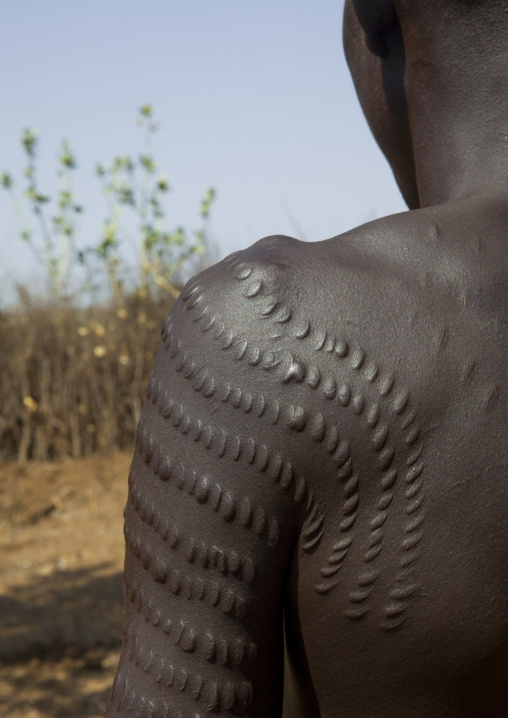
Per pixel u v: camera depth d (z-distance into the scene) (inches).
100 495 280.8
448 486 26.3
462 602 26.2
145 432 27.6
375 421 26.2
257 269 27.5
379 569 26.4
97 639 181.6
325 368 26.4
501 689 27.1
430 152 31.9
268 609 27.0
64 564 229.6
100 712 149.7
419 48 31.9
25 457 319.0
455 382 26.7
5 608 201.3
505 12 30.0
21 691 158.7
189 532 26.3
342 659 27.3
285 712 31.3
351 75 36.7
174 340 27.8
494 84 30.4
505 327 27.4
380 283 27.6
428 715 27.2
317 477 26.3
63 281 341.7
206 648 26.1
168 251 346.6
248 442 26.2
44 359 324.2
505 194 29.9
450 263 28.1
